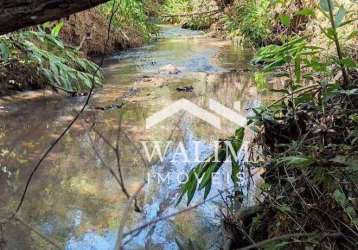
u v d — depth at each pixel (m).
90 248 1.77
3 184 2.32
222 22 8.25
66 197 2.19
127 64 5.50
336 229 1.37
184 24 9.62
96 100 3.86
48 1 0.89
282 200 1.61
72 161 2.62
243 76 4.84
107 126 3.21
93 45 5.86
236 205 1.98
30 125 3.22
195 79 4.72
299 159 1.41
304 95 1.88
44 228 1.91
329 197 1.41
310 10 1.76
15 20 0.89
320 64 1.84
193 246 1.75
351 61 1.73
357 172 1.38
